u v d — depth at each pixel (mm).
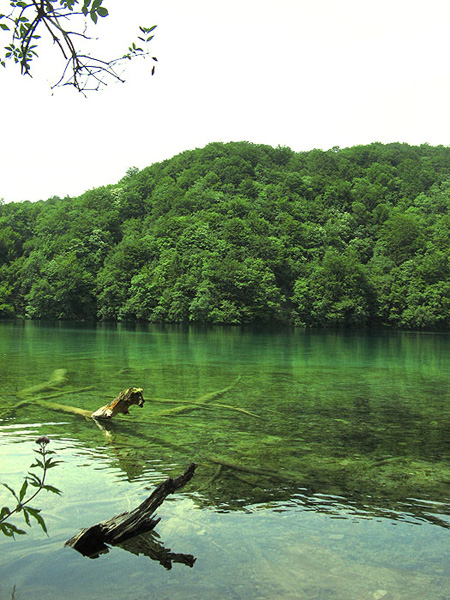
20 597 3842
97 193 146750
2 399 12461
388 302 101125
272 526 5250
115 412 10617
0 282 105812
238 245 109562
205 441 8938
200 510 5652
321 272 100938
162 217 126750
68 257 107812
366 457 8039
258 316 94062
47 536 4898
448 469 7438
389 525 5324
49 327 67000
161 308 93062
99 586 4035
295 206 137375
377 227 141125
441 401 13664
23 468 6980
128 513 5094
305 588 4051
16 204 150875
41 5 2930
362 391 15453
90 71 3078
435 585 4117
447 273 104750
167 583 4086
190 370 20453
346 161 177625
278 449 8461
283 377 18828
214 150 169000
